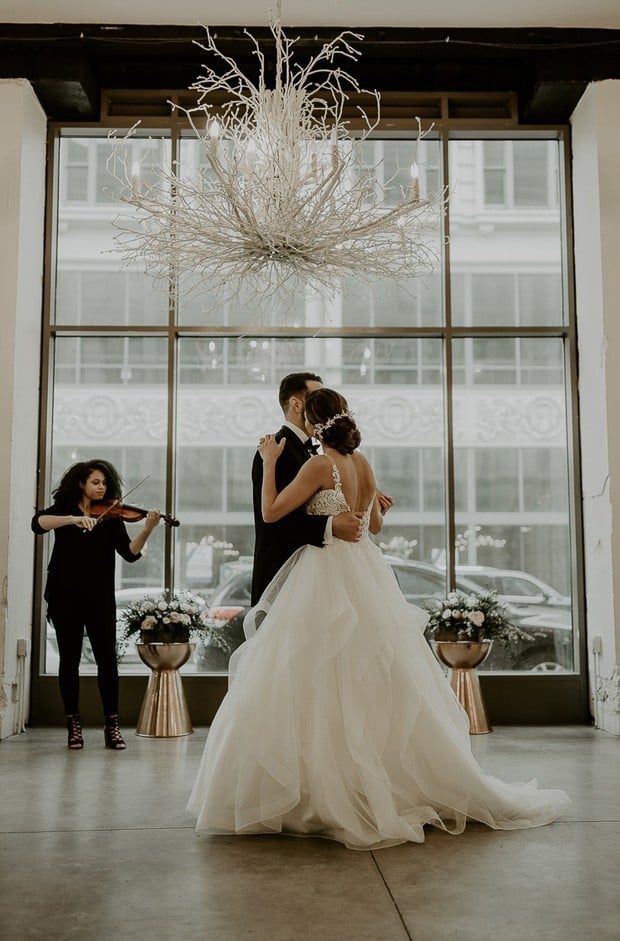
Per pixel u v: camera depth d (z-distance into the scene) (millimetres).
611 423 5879
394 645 3312
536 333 6441
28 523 6004
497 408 6484
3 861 2934
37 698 6035
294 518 3492
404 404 6480
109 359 6441
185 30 6059
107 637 5199
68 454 6359
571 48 6160
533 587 6352
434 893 2602
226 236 3807
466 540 6383
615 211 5996
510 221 6598
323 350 6508
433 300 6516
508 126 6574
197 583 6328
